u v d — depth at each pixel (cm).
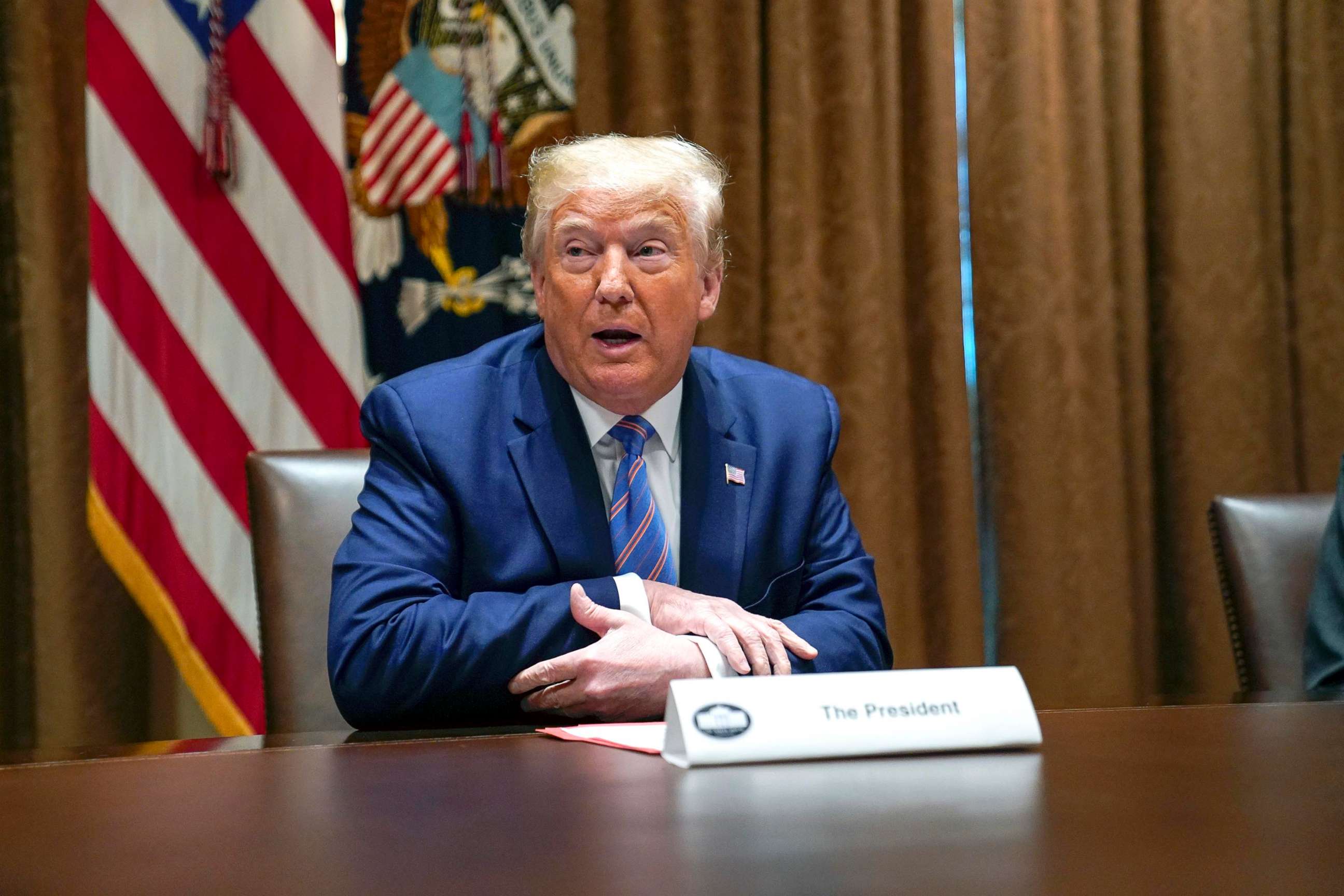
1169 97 298
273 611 158
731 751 75
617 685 117
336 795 68
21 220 256
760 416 159
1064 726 92
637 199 142
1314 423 302
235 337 247
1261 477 297
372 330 269
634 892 44
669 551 145
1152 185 303
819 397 165
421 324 271
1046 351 291
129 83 245
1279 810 58
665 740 78
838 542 156
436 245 273
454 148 273
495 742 91
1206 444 295
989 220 294
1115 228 300
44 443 254
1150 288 305
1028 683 285
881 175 289
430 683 123
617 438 149
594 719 120
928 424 289
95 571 259
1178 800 61
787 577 151
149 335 244
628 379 142
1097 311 295
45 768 82
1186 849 50
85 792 71
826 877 46
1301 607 177
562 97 278
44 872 50
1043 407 289
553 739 93
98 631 259
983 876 45
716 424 153
